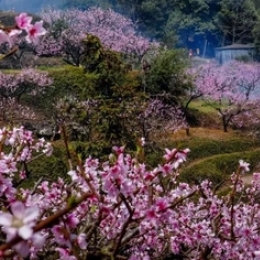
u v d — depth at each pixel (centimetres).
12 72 3519
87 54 1567
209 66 4391
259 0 7456
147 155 1797
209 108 3791
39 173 1549
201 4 7025
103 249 379
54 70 3369
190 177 2352
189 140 3050
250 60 5981
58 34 4378
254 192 813
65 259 265
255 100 3672
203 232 495
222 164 2650
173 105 3306
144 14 6869
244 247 473
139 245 475
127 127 1441
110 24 5088
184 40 7138
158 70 3259
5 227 146
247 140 3234
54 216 161
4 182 306
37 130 2559
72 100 1647
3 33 264
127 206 302
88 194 172
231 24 6725
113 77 1517
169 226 515
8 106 2923
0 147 402
